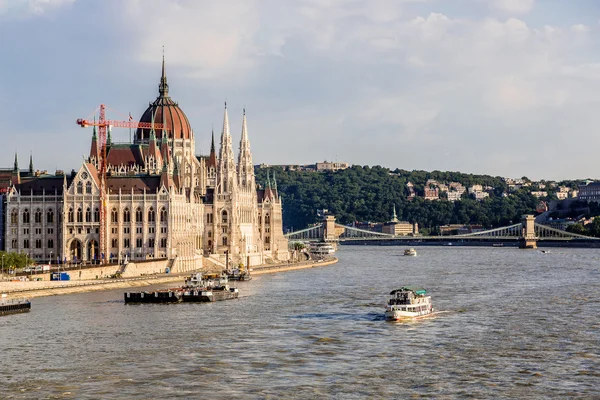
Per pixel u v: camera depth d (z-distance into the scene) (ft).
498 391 529.45
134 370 579.07
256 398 517.55
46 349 640.58
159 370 579.07
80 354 624.18
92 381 553.23
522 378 556.92
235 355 621.31
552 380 552.41
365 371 574.56
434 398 516.32
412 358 609.83
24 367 586.45
